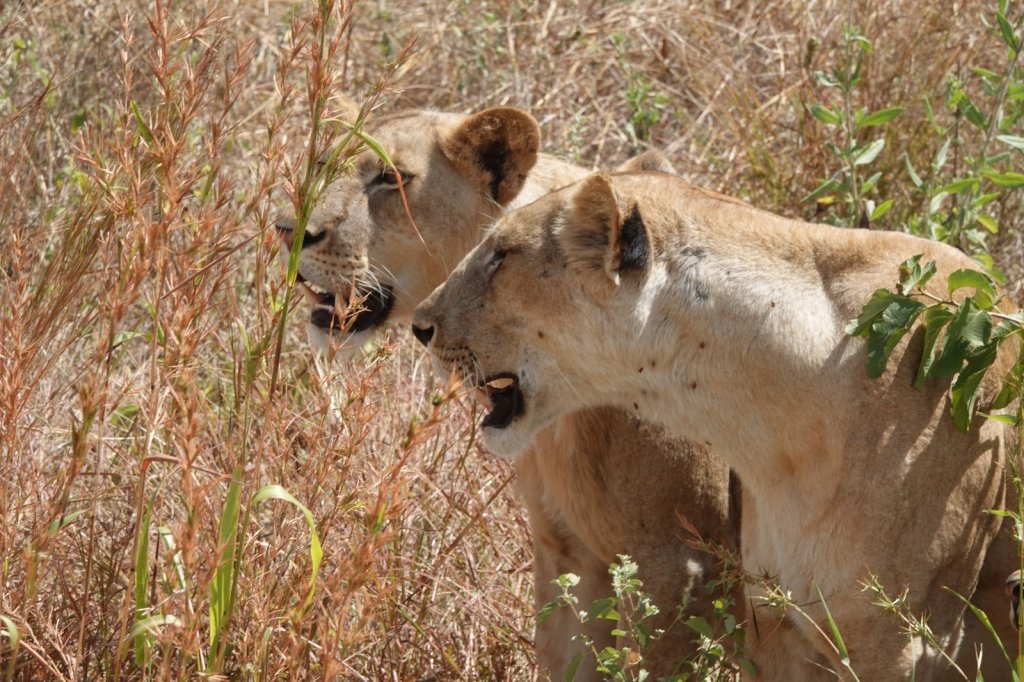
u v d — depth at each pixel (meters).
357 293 8.63
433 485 8.70
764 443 6.77
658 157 8.63
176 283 6.73
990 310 6.60
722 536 7.82
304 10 13.92
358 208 8.55
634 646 7.75
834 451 6.57
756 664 7.16
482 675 8.47
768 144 13.13
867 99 12.70
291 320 11.03
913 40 13.13
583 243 6.83
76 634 7.34
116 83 12.31
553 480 7.81
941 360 6.39
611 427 7.57
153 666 6.84
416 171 8.60
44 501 7.58
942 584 6.60
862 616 6.51
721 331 6.70
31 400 8.55
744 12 15.36
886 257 6.77
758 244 6.79
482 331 7.13
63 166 11.36
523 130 8.46
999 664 7.02
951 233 10.05
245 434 6.51
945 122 12.42
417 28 14.88
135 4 12.80
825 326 6.64
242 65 7.21
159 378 6.61
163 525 7.25
